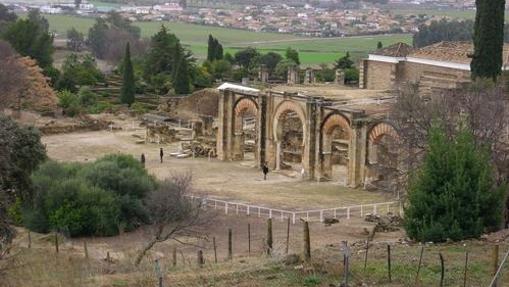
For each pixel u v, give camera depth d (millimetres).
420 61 110000
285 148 106188
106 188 68375
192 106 141625
